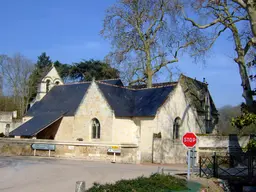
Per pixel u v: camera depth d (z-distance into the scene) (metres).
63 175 19.58
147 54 42.62
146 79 44.22
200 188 15.64
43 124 37.31
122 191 12.33
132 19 42.19
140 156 33.22
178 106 37.38
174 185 14.68
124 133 35.19
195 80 51.00
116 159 30.11
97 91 35.78
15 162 25.66
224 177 20.19
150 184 13.83
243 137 33.66
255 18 19.58
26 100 69.31
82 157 30.81
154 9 41.47
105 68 56.03
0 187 15.49
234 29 29.23
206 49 34.78
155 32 42.59
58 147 31.58
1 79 69.00
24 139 32.94
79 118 36.91
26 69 69.94
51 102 42.75
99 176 19.55
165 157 33.72
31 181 17.34
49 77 46.47
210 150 34.09
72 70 70.25
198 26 30.48
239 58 28.50
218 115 52.03
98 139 35.12
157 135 33.88
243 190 19.20
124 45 42.56
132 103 37.94
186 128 38.16
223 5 29.47
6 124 53.47
